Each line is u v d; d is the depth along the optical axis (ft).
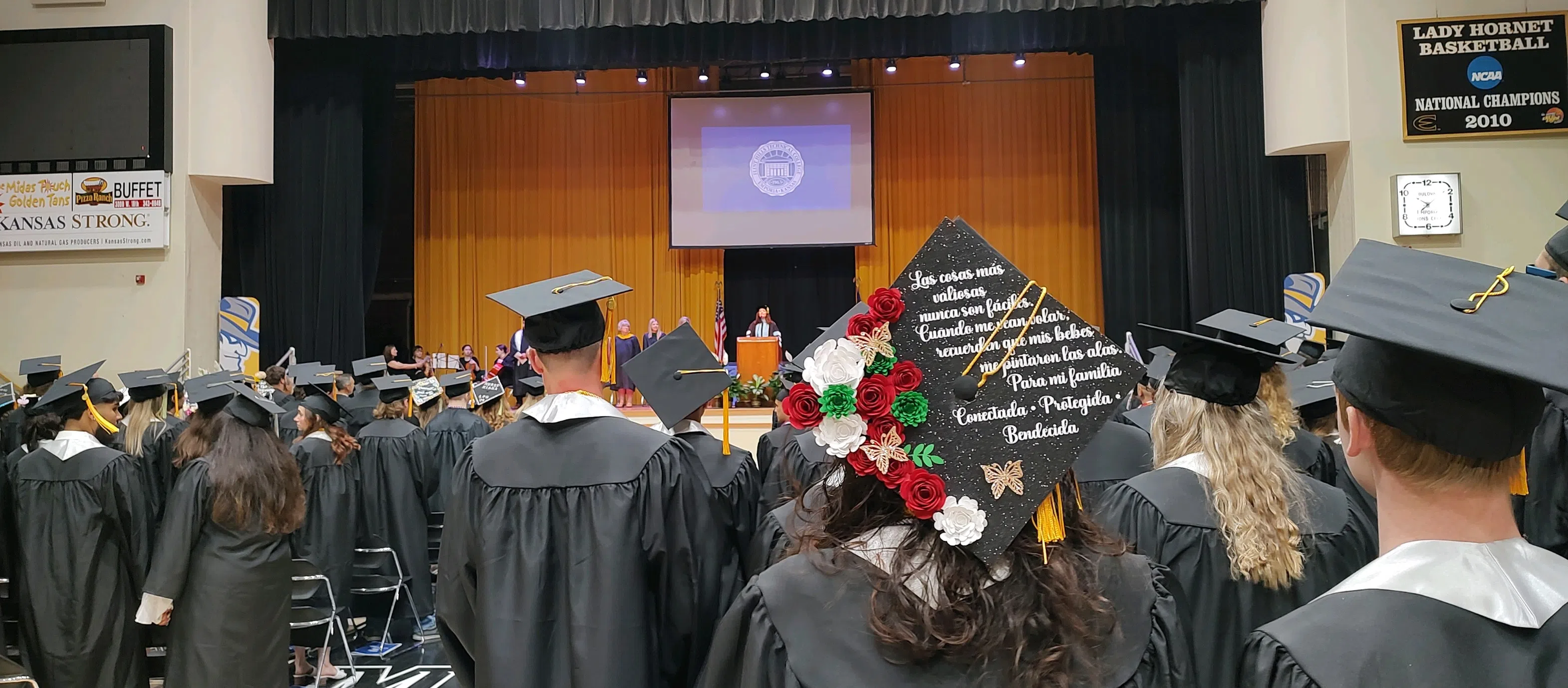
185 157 34.83
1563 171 30.91
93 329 34.27
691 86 49.60
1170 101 42.09
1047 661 3.41
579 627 6.81
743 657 3.87
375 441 18.40
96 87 34.37
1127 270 42.68
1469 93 31.50
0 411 15.26
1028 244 47.70
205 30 35.27
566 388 7.68
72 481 12.05
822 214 47.01
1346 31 32.45
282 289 38.73
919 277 3.99
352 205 39.11
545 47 38.96
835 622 3.65
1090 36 38.01
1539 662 3.01
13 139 34.35
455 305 49.88
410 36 37.50
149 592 10.91
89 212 34.19
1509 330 3.26
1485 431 3.19
